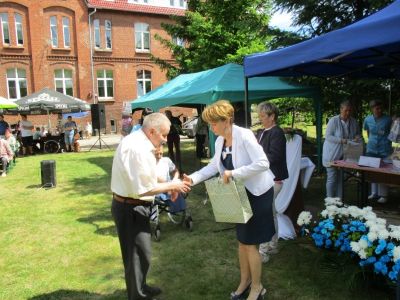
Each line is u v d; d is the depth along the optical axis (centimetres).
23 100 1559
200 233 511
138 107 1108
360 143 528
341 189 572
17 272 411
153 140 286
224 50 1405
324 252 376
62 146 1611
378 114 585
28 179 980
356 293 335
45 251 469
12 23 2348
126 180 282
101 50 2616
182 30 1582
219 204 290
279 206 457
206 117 292
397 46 499
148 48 2792
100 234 526
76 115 2445
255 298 311
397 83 807
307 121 1240
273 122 390
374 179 507
